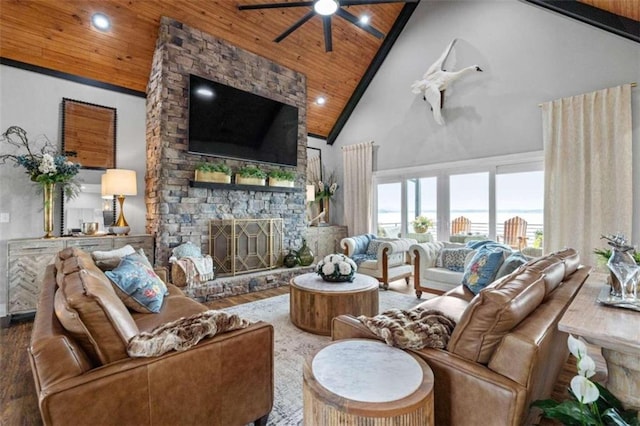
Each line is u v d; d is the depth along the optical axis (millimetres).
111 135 4199
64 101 3867
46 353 1093
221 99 4422
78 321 1168
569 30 3982
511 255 2906
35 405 1865
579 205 3811
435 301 2502
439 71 5102
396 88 5949
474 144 4891
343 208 6934
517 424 1065
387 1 3047
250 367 1527
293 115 5402
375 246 5004
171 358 1278
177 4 3906
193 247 4027
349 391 1075
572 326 1251
